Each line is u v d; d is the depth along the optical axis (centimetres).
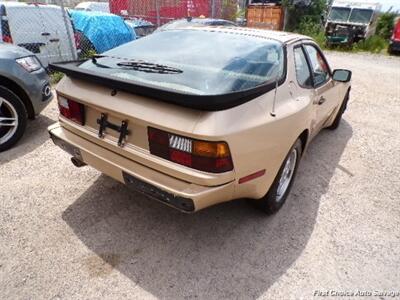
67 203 286
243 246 250
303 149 308
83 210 278
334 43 1689
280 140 235
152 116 196
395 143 475
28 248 235
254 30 307
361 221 290
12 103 361
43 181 316
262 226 273
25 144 389
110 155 227
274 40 277
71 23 719
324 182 352
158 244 246
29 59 390
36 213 271
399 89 827
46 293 203
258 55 253
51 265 222
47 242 242
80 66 260
